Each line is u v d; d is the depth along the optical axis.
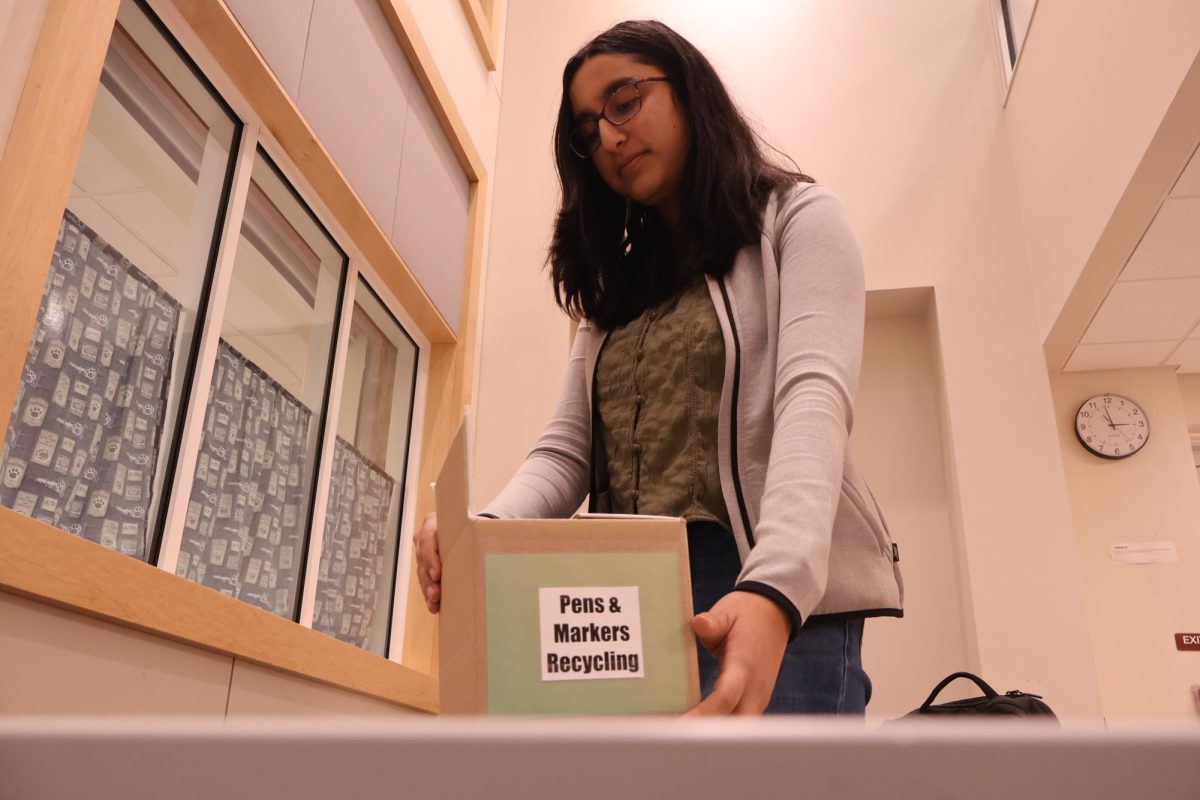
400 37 3.62
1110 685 4.07
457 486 0.73
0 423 1.58
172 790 0.31
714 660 0.86
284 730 0.31
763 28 4.71
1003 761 0.30
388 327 3.82
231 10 2.44
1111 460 4.39
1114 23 3.24
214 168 2.61
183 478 2.34
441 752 0.31
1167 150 2.95
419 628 3.62
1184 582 4.18
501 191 4.62
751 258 1.05
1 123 1.68
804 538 0.74
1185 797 0.29
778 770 0.30
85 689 1.68
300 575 2.98
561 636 0.67
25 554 1.51
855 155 4.40
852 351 0.91
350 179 3.12
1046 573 3.64
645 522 0.71
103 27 1.90
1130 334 4.04
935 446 4.12
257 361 2.79
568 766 0.30
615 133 1.13
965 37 4.58
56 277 1.97
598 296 1.22
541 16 5.01
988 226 4.22
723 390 0.97
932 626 3.82
